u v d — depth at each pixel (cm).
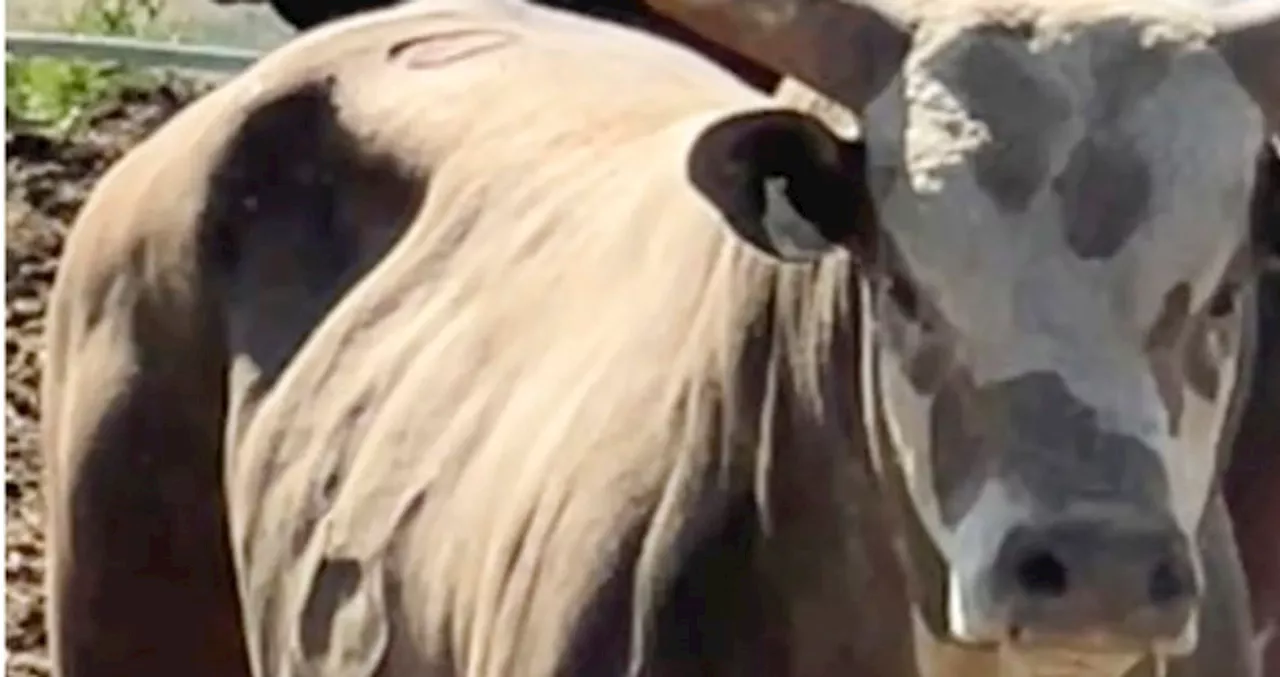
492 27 647
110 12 1149
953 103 477
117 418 642
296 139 632
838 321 506
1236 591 525
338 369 605
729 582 518
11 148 1037
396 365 593
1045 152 470
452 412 575
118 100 1063
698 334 530
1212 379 477
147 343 641
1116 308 467
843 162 489
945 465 474
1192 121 472
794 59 494
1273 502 535
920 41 484
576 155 593
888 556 507
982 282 470
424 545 568
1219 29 482
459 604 555
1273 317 528
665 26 698
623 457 531
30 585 873
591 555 527
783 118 492
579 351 554
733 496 519
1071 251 468
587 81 616
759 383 518
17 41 1076
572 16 666
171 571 643
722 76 632
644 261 554
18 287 974
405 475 578
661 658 518
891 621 509
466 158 606
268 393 620
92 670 654
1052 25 478
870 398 498
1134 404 463
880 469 500
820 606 514
